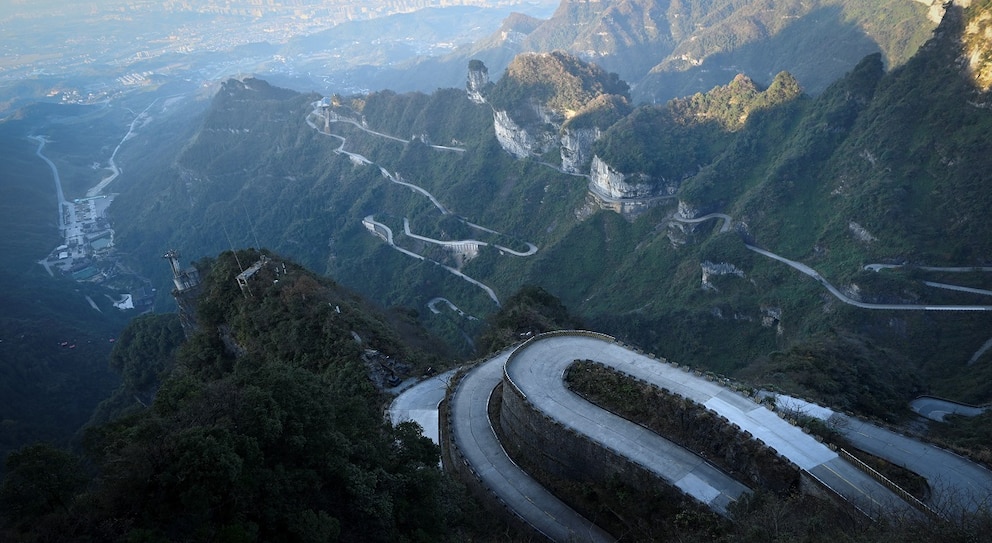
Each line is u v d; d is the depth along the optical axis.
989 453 49.69
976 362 105.38
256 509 31.98
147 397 122.38
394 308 130.12
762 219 156.38
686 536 39.03
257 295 88.69
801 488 42.22
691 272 160.62
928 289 121.81
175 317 125.44
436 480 43.38
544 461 53.38
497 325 95.75
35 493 30.08
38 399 143.00
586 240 190.12
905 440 51.97
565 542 45.41
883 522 35.84
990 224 123.56
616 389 54.16
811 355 86.06
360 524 36.69
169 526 29.66
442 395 71.25
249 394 36.53
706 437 47.47
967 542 30.98
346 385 70.25
